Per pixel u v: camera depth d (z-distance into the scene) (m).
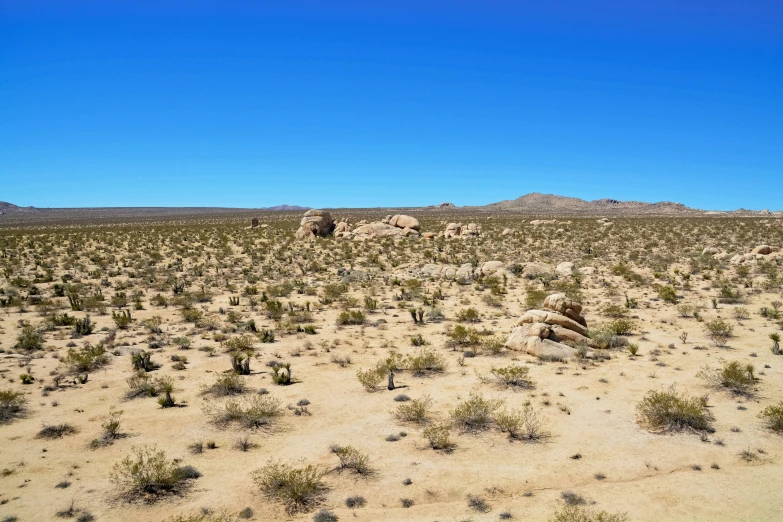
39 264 50.22
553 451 12.79
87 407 15.95
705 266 47.22
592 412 15.05
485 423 14.42
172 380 18.27
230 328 26.55
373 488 11.27
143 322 28.11
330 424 14.64
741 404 15.29
